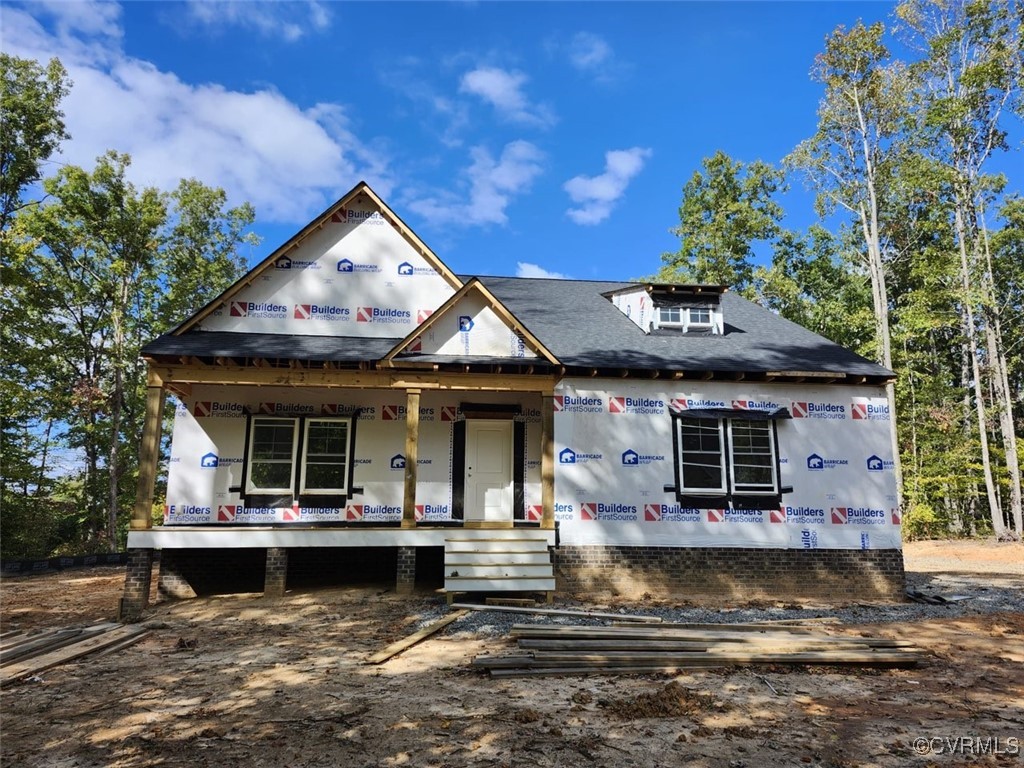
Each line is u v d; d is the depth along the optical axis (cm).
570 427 1242
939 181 2727
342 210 1402
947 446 2948
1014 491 2547
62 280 2761
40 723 563
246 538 1129
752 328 1553
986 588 1331
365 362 1173
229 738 525
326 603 1094
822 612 1072
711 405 1276
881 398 1305
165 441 3103
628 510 1227
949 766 477
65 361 2859
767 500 1251
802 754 494
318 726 551
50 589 1461
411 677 700
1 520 2473
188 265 3228
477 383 1223
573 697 625
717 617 1015
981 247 2808
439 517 1323
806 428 1284
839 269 3497
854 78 2839
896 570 1240
